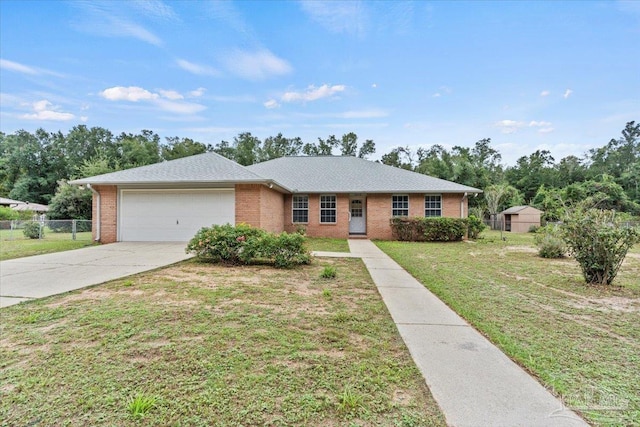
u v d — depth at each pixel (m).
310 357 3.10
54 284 6.06
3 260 8.84
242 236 8.43
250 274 7.19
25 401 2.33
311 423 2.13
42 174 42.53
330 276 6.96
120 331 3.70
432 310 4.70
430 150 43.84
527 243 14.75
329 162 20.67
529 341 3.55
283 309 4.64
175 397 2.39
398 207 16.86
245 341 3.46
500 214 27.92
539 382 2.67
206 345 3.34
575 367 2.94
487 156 48.06
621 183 41.00
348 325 4.02
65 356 3.06
